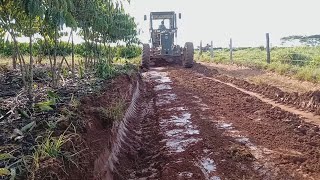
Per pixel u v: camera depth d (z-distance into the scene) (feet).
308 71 37.99
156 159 18.63
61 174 10.95
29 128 14.15
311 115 25.61
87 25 31.55
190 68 59.77
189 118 25.73
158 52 64.69
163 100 32.71
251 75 45.32
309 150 18.74
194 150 19.07
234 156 18.02
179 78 46.55
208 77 47.06
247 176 15.96
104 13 33.35
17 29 20.31
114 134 18.30
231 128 22.82
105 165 14.84
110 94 23.89
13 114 15.89
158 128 23.62
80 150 12.92
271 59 59.93
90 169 12.78
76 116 15.92
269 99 31.76
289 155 17.93
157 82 43.91
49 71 28.66
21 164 11.16
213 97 32.86
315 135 20.89
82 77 28.86
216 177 15.94
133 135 22.47
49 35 22.89
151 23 66.54
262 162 17.35
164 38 63.87
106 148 15.87
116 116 19.56
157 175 16.67
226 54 96.73
